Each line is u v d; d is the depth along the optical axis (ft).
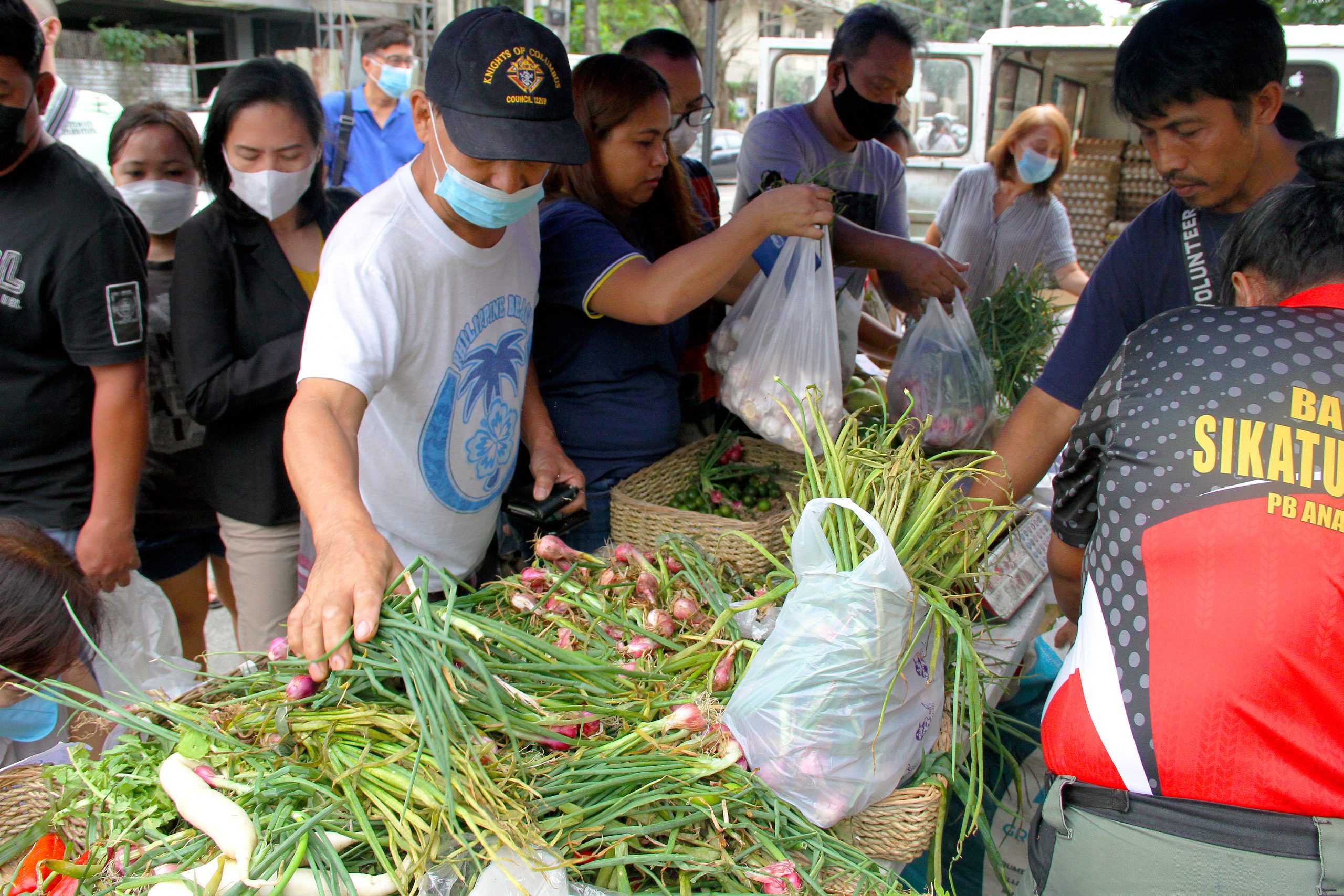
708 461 8.14
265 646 8.28
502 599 5.28
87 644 5.42
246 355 7.64
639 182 7.36
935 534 4.95
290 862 3.48
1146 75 5.97
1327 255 4.33
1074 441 4.91
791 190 6.49
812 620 4.36
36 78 6.35
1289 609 3.93
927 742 4.77
